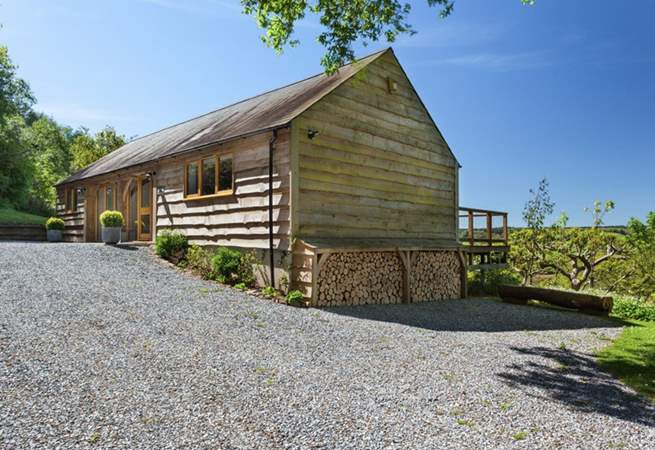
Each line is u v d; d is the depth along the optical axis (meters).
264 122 9.03
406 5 7.28
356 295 8.88
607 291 17.44
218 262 8.77
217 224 10.07
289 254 8.23
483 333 6.67
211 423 2.93
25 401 3.04
